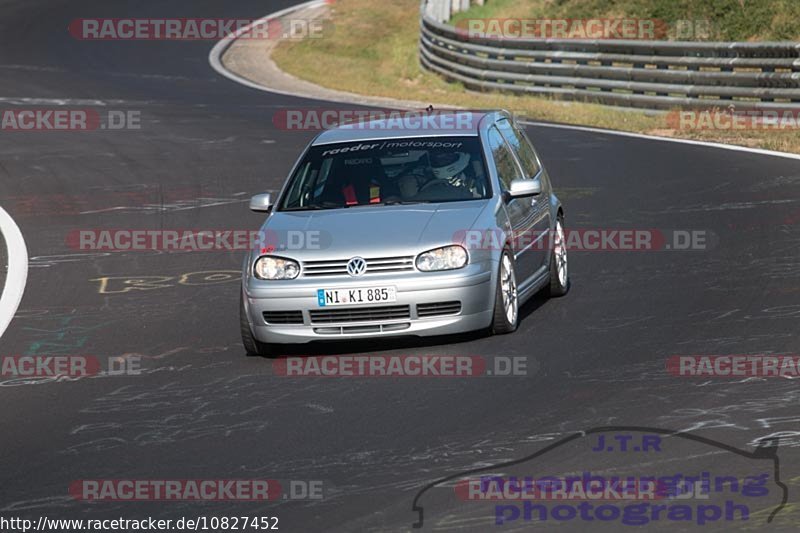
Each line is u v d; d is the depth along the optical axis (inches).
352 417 923.4
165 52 4926.2
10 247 1809.8
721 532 658.2
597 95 3225.9
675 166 2203.5
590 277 1411.2
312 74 4448.8
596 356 1057.5
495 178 1231.5
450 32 3905.0
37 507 764.6
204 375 1090.7
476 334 1171.9
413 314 1110.4
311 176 1264.8
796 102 2728.8
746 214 1708.9
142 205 2112.5
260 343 1159.6
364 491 754.8
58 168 2541.8
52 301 1467.8
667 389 939.3
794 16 3747.5
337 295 1111.0
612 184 2054.6
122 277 1583.4
